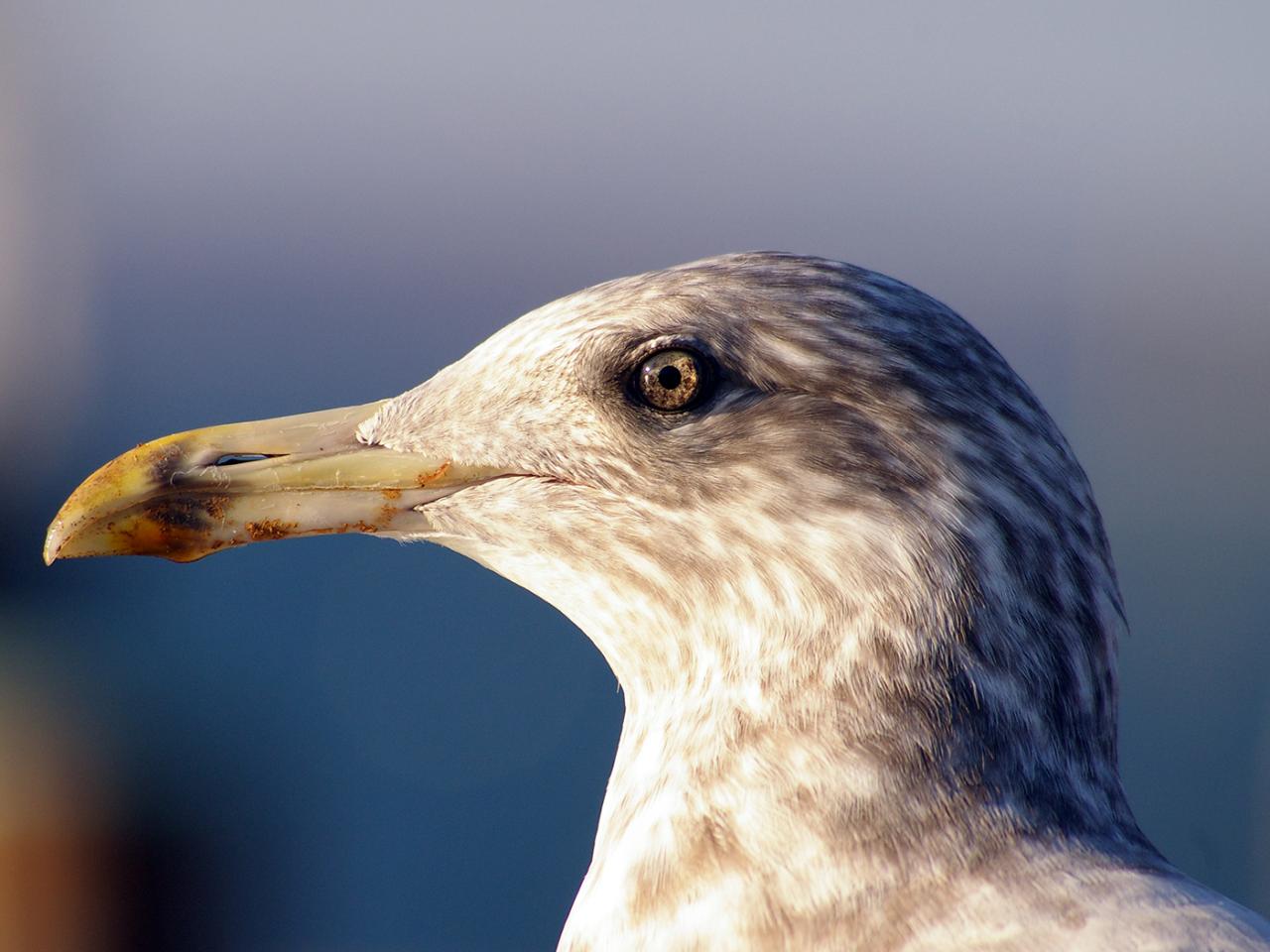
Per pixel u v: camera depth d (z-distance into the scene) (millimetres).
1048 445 2355
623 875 2348
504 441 2373
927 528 2346
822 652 2348
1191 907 2324
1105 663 2352
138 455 2385
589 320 2367
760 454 2355
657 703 2367
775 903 2336
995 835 2334
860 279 2363
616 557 2365
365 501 2379
